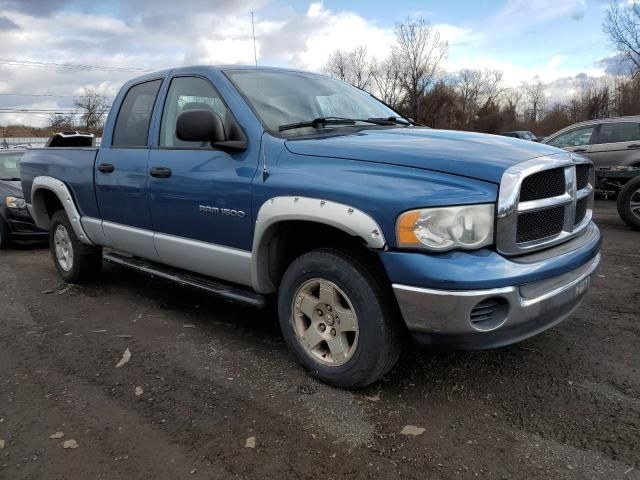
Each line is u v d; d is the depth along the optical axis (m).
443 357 3.49
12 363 3.66
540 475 2.35
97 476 2.43
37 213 5.69
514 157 2.79
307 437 2.67
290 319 3.28
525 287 2.68
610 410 2.82
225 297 3.63
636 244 6.78
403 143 3.03
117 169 4.34
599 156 10.54
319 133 3.42
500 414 2.82
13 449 2.66
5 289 5.53
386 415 2.84
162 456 2.56
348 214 2.74
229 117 3.51
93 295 5.17
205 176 3.53
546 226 2.91
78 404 3.07
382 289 2.84
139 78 4.48
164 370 3.46
